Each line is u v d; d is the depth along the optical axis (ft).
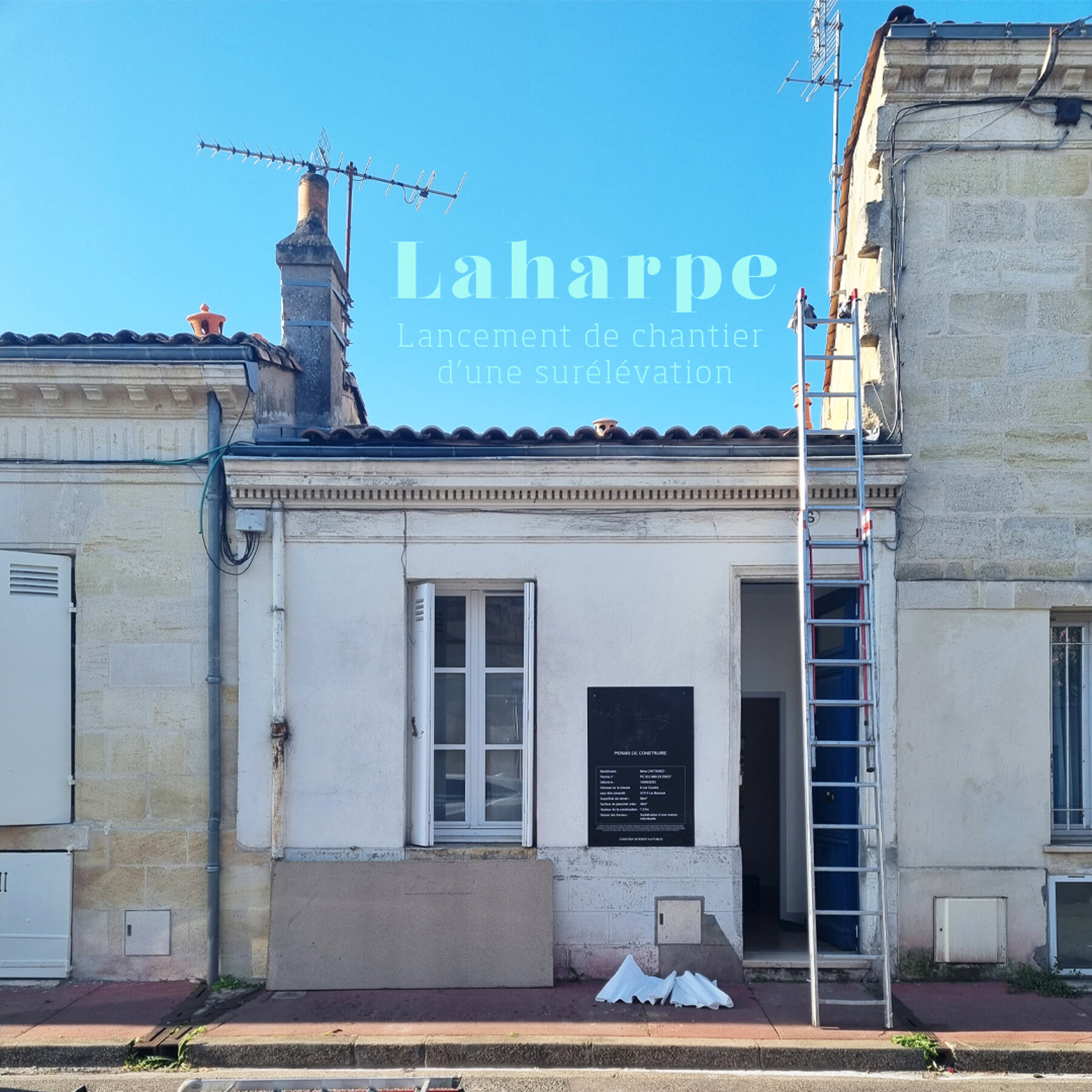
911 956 21.86
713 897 22.02
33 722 22.03
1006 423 22.93
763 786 30.81
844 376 29.25
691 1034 18.75
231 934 22.08
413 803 22.68
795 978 21.93
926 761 22.21
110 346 22.27
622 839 22.15
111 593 22.76
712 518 22.70
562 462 22.11
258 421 23.22
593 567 22.70
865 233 23.41
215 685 22.36
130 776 22.45
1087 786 23.31
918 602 22.45
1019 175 23.34
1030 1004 20.42
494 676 23.68
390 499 22.67
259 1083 13.20
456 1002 20.49
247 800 22.26
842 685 23.57
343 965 21.44
